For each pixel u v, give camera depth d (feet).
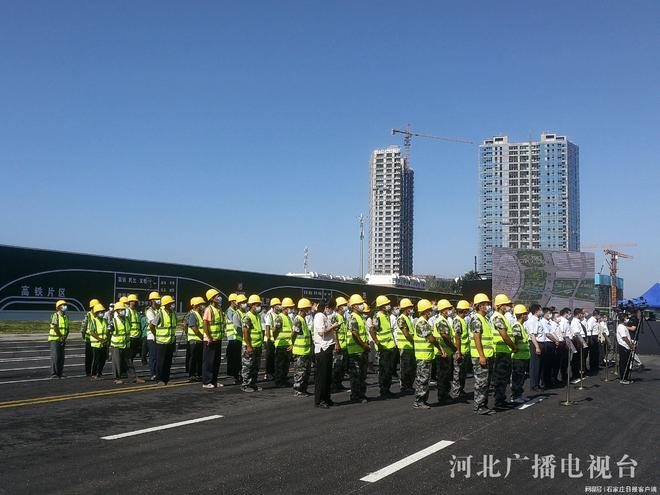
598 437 30.14
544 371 52.29
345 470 23.36
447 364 42.16
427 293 144.97
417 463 24.58
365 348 42.19
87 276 85.10
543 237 360.48
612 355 77.10
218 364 48.16
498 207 369.50
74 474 22.58
